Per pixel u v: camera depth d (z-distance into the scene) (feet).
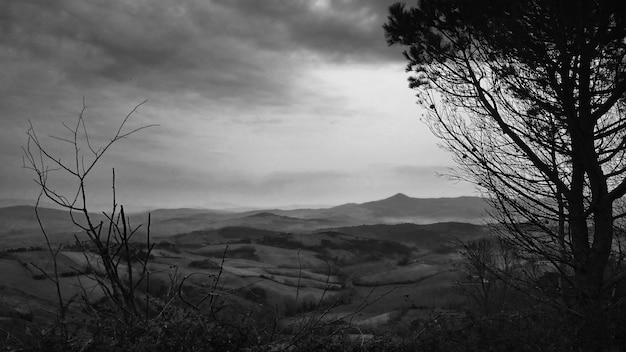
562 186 30.32
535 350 22.90
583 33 26.66
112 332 12.56
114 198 12.89
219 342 13.15
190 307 13.67
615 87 28.78
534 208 30.66
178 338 12.75
